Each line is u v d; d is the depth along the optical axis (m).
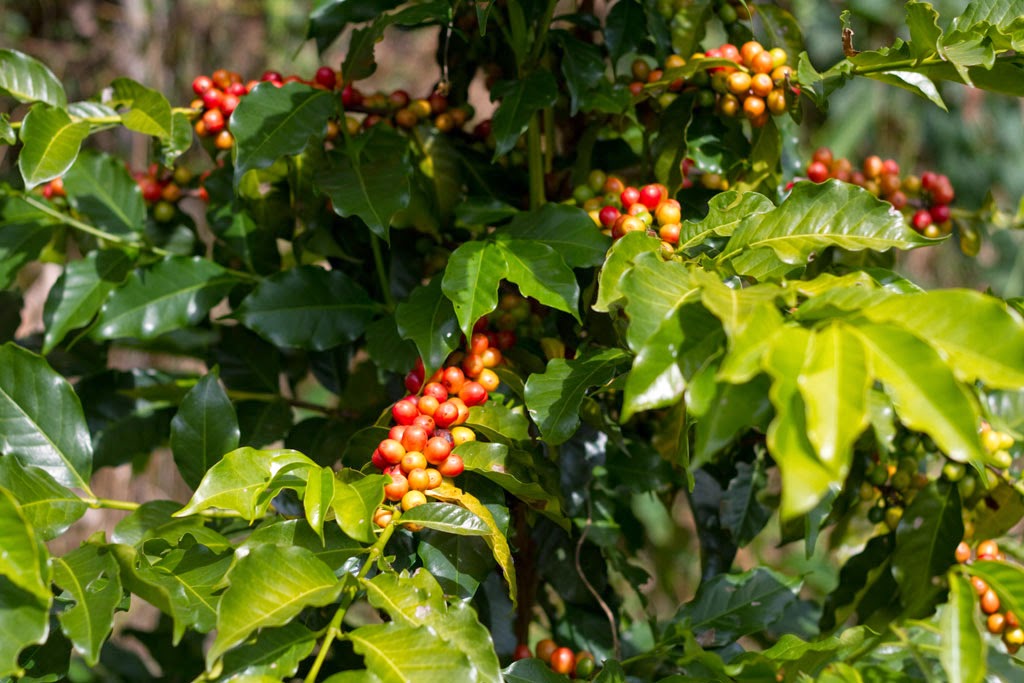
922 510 1.57
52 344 1.64
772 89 1.58
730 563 1.67
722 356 1.33
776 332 1.30
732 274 1.44
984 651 1.40
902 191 1.69
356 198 1.55
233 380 1.73
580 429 1.61
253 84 1.60
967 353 1.30
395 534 1.49
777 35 1.67
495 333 1.58
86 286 1.66
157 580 1.42
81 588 1.41
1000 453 1.55
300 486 1.46
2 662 1.35
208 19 3.20
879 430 1.35
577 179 1.65
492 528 1.45
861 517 1.71
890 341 1.30
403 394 1.67
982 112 3.38
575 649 1.65
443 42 1.68
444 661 1.36
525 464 1.50
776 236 1.45
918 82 1.53
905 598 1.57
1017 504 1.58
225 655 1.38
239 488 1.43
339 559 1.43
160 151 1.62
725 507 1.66
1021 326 1.29
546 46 1.63
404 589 1.40
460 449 1.47
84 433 1.51
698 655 1.48
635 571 1.71
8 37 3.00
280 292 1.63
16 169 1.71
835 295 1.33
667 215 1.50
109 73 3.09
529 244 1.50
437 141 1.65
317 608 1.56
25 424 1.50
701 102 1.62
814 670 1.47
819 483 1.26
